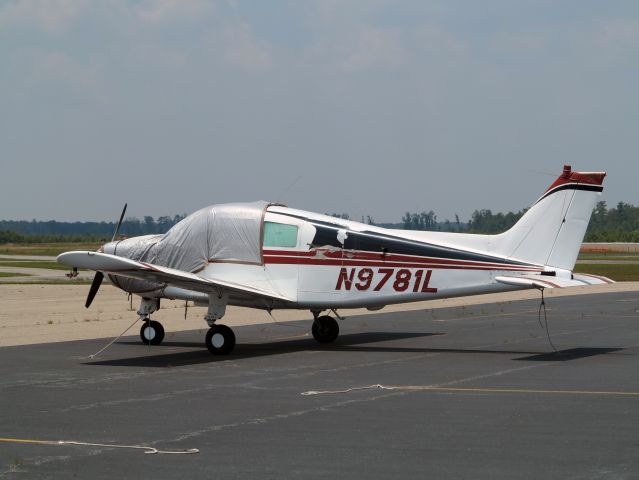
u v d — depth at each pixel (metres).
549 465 9.02
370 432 10.70
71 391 14.02
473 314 30.41
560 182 18.67
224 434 10.66
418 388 14.05
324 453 9.64
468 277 19.02
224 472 8.91
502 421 11.28
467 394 13.41
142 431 10.89
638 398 12.93
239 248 20.48
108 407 12.55
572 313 30.45
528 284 18.09
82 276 63.59
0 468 9.14
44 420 11.62
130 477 8.78
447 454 9.54
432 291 19.27
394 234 19.73
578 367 16.48
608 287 50.22
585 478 8.52
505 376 15.34
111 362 17.81
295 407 12.42
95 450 9.90
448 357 18.36
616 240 184.12
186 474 8.87
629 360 17.58
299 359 18.22
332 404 12.64
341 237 19.94
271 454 9.63
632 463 9.07
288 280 20.22
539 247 18.75
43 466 9.21
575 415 11.65
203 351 19.84
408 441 10.18
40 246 190.12
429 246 19.33
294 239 20.23
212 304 19.34
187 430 10.92
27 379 15.40
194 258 20.78
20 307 34.09
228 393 13.73
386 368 16.62
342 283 19.89
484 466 9.02
